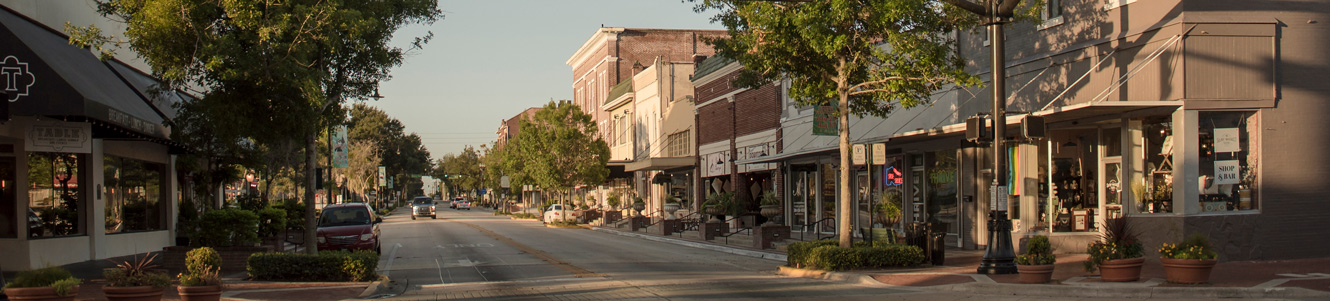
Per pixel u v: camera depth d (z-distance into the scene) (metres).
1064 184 20.12
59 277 11.90
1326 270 14.89
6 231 19.58
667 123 49.00
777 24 16.75
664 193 50.78
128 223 24.48
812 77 18.30
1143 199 18.02
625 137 59.53
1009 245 15.72
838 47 16.08
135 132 20.22
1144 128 18.16
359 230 23.81
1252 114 17.45
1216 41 17.16
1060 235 19.66
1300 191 17.48
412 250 28.92
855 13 16.67
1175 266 13.33
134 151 24.55
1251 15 17.28
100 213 22.27
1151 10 17.72
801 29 16.20
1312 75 17.59
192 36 15.84
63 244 20.66
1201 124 17.23
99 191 22.22
